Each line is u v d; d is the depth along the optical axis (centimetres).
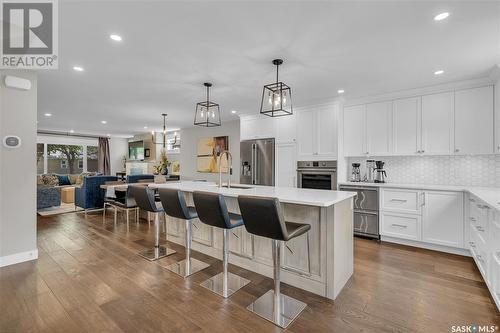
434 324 175
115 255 306
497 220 194
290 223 212
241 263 274
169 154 930
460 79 329
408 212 348
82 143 988
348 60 275
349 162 456
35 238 291
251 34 223
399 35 222
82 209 614
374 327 172
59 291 218
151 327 171
